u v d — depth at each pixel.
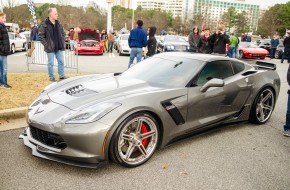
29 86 6.54
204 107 3.89
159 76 4.04
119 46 17.00
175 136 3.63
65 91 3.67
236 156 3.69
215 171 3.28
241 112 4.57
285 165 3.51
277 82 5.05
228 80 4.29
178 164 3.39
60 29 7.21
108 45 17.98
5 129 4.20
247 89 4.52
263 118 4.99
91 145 2.91
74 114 3.04
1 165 3.17
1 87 6.21
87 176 3.04
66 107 3.21
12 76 7.64
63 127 2.93
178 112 3.57
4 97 5.46
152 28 9.61
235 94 4.32
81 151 2.95
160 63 4.36
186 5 96.62
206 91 3.90
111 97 3.29
